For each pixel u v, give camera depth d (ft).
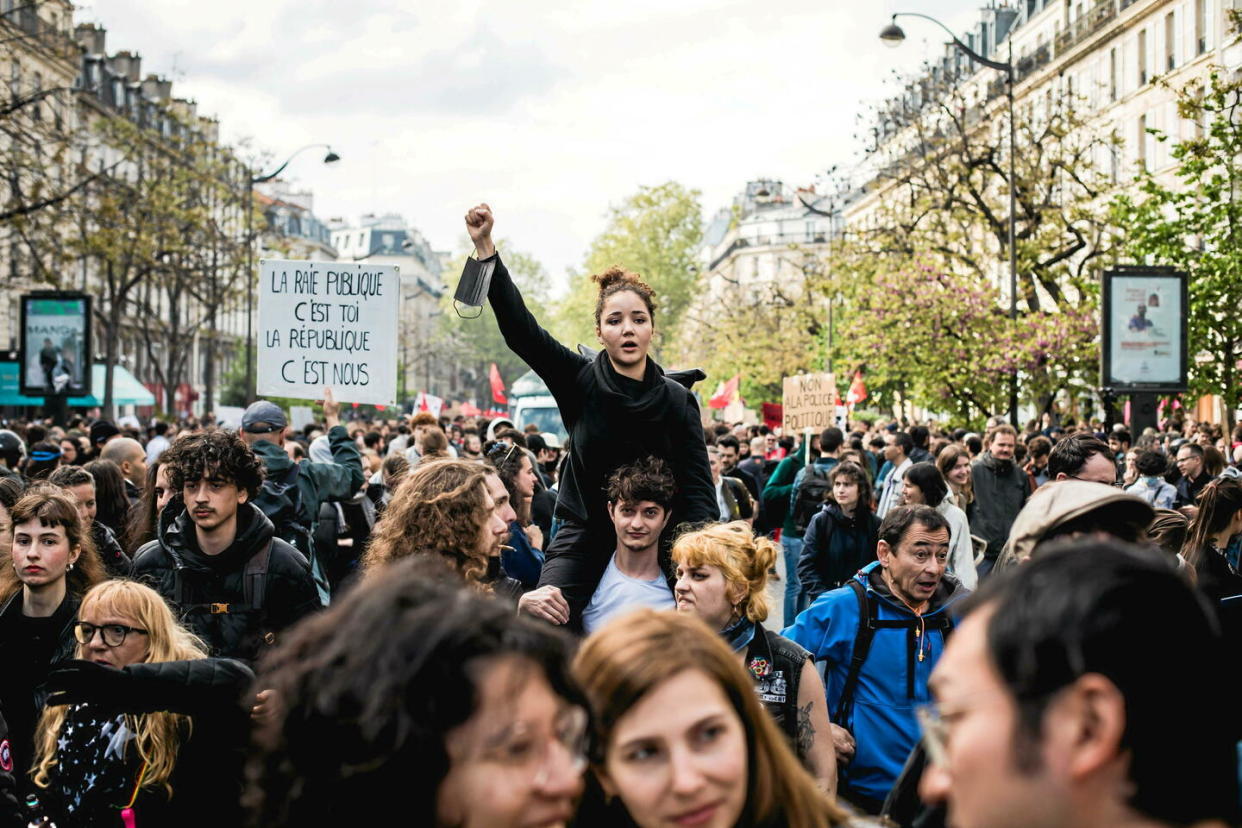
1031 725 4.59
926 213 112.06
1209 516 20.42
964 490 36.76
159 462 25.31
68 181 130.31
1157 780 4.53
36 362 72.33
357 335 32.91
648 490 16.70
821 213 157.07
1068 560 4.81
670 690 7.80
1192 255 79.05
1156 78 84.38
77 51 147.23
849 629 17.80
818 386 62.39
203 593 17.58
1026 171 108.78
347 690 5.52
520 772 5.63
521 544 24.41
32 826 13.73
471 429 79.25
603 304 17.70
